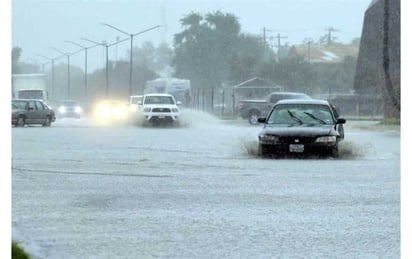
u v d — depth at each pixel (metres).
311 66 190.50
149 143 76.62
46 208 36.12
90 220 32.94
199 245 28.28
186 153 65.00
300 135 57.22
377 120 117.75
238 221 33.09
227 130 100.75
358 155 60.75
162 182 45.91
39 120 111.88
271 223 32.66
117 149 69.44
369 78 138.88
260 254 27.05
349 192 41.44
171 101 113.19
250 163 55.75
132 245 28.30
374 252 27.14
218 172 50.69
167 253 26.84
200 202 38.25
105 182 45.91
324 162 56.06
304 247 27.92
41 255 26.38
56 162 57.97
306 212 35.25
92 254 26.45
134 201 38.44
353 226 31.78
